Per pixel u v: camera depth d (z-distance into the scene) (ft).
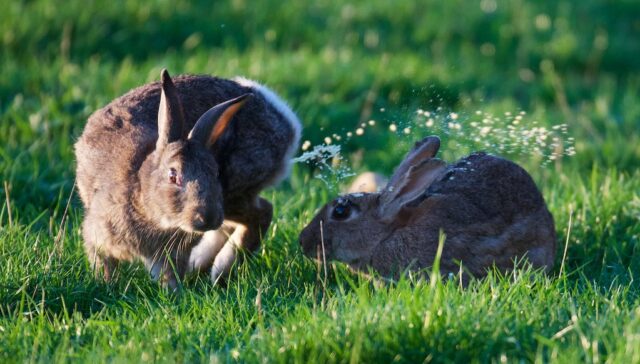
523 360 26.32
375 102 60.75
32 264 35.14
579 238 40.16
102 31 72.08
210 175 33.50
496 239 36.19
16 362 27.45
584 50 79.56
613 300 30.71
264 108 38.32
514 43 80.69
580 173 51.78
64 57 65.16
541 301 30.68
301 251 37.78
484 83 70.54
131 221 35.27
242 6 79.66
